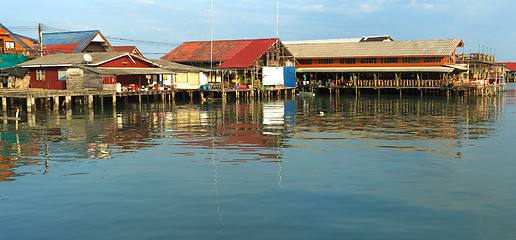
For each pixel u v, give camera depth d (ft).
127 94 146.30
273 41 214.90
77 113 119.96
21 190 43.91
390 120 105.60
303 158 58.49
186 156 60.23
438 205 39.06
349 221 35.22
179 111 127.65
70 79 146.20
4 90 137.80
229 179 47.60
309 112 126.41
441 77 213.46
